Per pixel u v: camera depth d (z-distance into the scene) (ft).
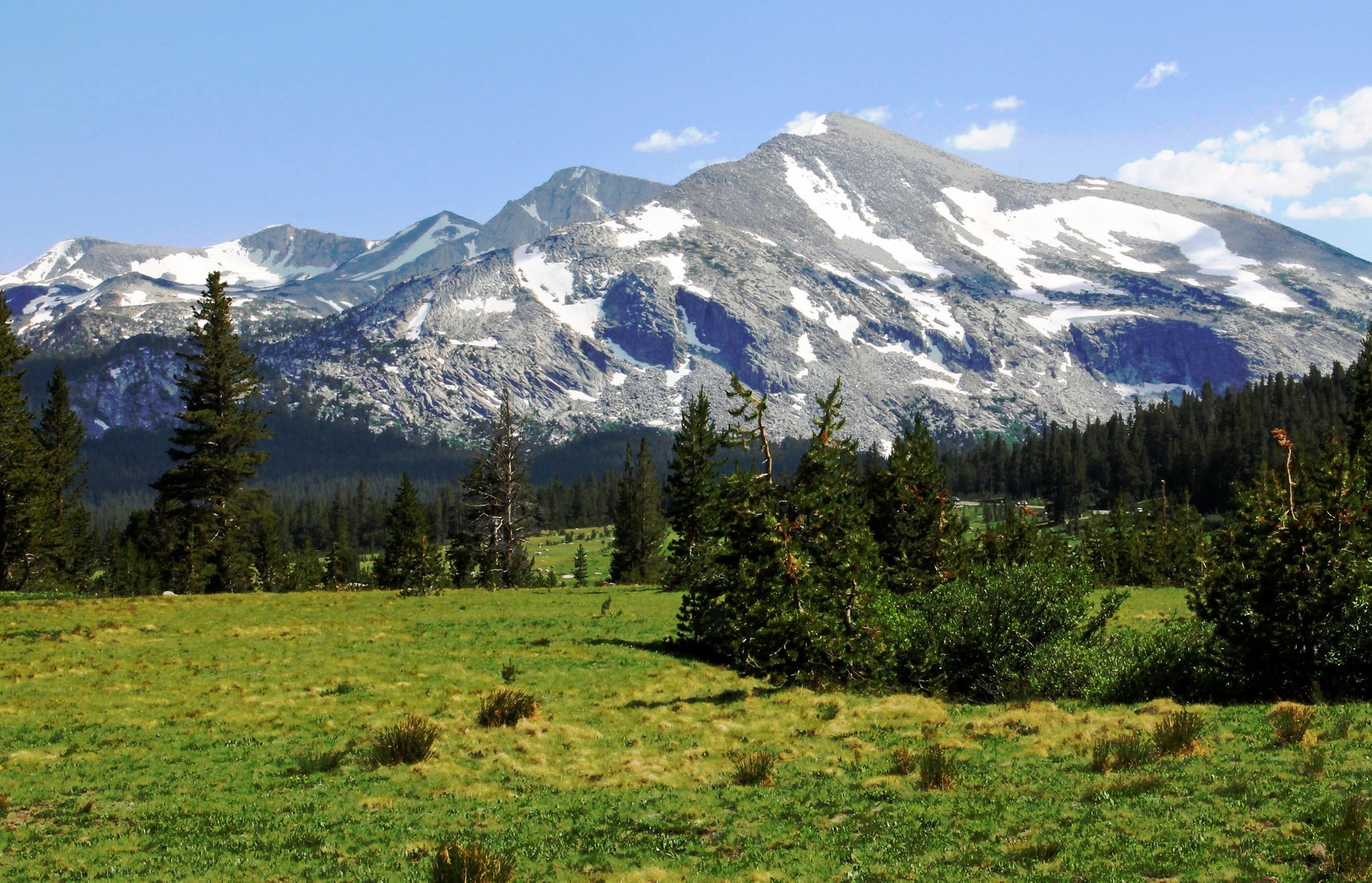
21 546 228.02
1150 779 60.49
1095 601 215.92
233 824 63.41
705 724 93.35
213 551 246.88
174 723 94.32
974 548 179.11
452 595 226.58
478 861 48.70
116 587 325.62
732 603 128.47
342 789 71.97
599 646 145.69
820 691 110.83
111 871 54.24
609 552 637.30
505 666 115.85
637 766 76.84
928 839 53.57
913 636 116.88
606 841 57.88
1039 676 107.55
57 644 135.95
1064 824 53.98
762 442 128.47
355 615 179.11
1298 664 97.19
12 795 70.54
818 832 57.21
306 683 113.60
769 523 119.65
